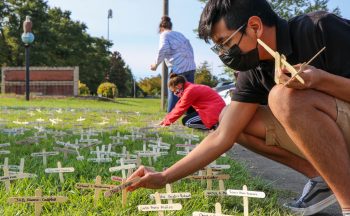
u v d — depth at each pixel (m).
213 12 1.86
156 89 53.69
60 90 20.19
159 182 1.99
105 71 47.38
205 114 5.08
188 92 5.05
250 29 1.83
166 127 6.08
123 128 5.68
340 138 1.74
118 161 2.98
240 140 2.42
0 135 4.70
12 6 34.47
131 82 53.88
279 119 1.81
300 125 1.74
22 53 34.28
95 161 3.13
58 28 38.47
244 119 2.21
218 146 2.16
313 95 1.76
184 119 5.54
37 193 2.02
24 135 4.77
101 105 14.79
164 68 12.77
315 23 1.91
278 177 3.26
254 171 3.47
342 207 1.76
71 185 2.50
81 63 39.38
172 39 6.46
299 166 2.36
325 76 1.74
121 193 2.34
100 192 2.29
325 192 2.25
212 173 2.64
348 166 1.74
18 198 2.01
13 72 20.44
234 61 1.90
